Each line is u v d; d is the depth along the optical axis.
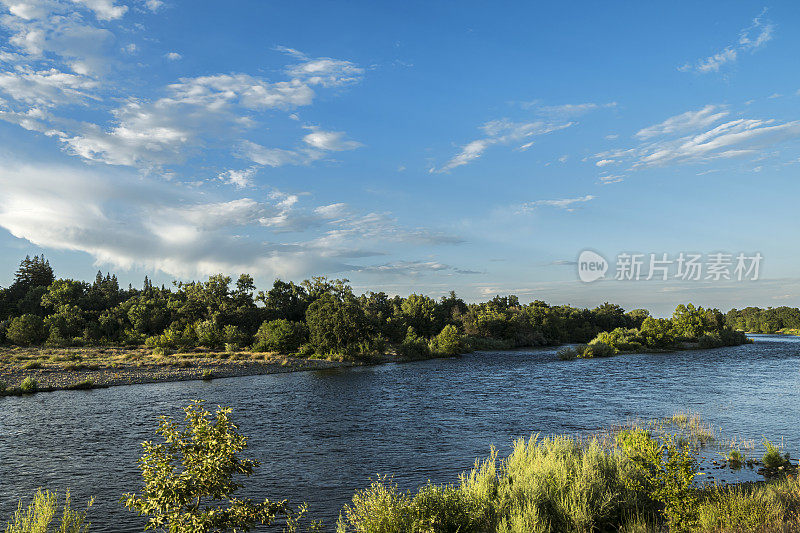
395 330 97.44
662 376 49.72
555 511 11.21
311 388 43.47
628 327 175.25
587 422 26.45
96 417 29.88
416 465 18.78
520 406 32.22
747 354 82.56
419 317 120.88
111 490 16.17
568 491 11.76
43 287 129.12
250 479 17.12
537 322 130.50
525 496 11.37
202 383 47.78
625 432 16.05
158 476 7.26
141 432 25.52
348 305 75.12
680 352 89.94
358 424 27.09
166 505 7.02
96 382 46.12
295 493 15.63
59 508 14.33
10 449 21.94
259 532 12.27
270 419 28.83
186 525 7.18
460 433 24.31
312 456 20.23
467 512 10.54
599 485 11.90
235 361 64.81
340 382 47.88
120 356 68.56
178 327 100.75
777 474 16.08
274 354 74.12
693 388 40.00
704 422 25.44
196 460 7.46
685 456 10.41
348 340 73.25
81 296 128.50
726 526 9.54
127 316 108.00
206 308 115.31
